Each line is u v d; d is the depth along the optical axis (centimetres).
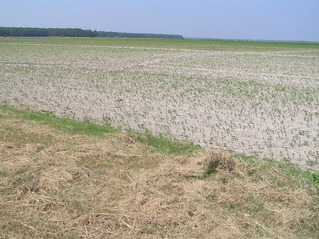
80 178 654
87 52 4256
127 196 585
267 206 575
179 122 1111
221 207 568
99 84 1814
